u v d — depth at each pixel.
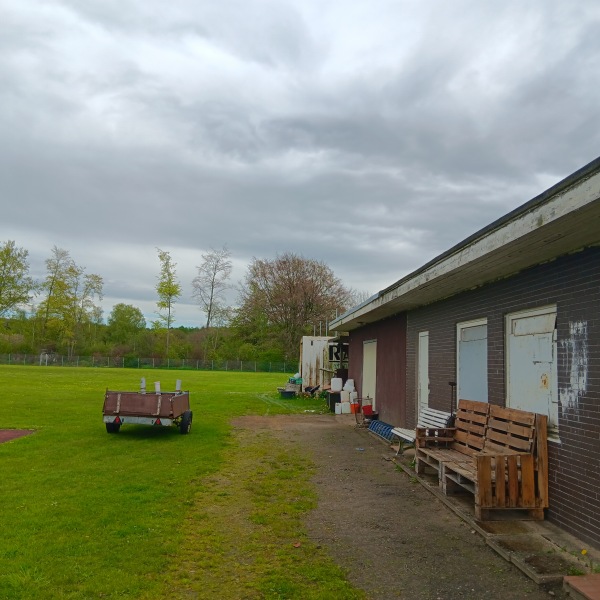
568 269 5.93
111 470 8.60
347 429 14.16
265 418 16.34
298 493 7.51
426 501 7.11
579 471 5.56
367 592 4.39
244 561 5.01
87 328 65.31
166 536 5.55
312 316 56.00
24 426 13.20
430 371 10.84
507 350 7.40
